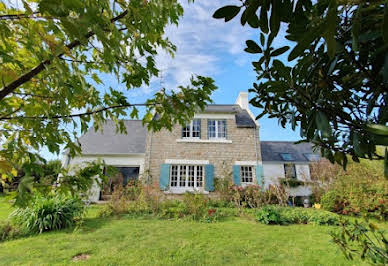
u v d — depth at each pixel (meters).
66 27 0.74
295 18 0.64
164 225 6.33
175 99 2.05
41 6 0.69
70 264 3.70
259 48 0.94
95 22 0.82
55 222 5.69
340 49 0.78
